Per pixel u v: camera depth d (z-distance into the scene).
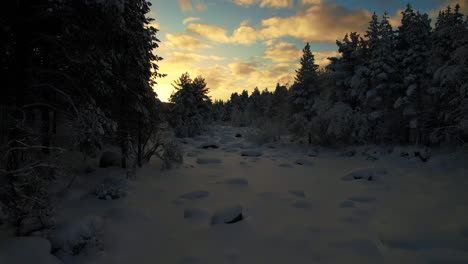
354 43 25.89
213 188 11.28
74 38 7.54
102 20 6.95
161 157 14.79
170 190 10.62
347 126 23.64
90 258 5.16
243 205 9.06
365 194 10.67
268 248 5.94
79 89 8.05
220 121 92.12
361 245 6.00
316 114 28.58
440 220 7.57
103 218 7.14
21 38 6.91
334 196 10.44
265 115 58.12
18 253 4.49
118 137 12.27
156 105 14.74
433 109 20.64
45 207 5.43
